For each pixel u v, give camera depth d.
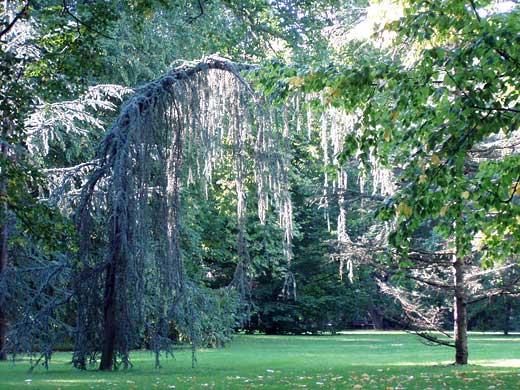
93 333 15.81
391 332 44.38
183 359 19.97
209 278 31.98
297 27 26.50
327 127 17.34
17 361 19.00
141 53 22.92
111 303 15.65
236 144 16.45
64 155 22.50
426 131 8.67
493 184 8.79
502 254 10.00
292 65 10.09
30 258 20.16
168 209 15.83
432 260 18.34
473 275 17.88
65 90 12.99
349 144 9.32
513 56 7.93
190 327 16.20
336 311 40.72
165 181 15.85
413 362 19.19
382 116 8.95
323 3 26.44
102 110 22.78
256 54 26.62
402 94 8.45
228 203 27.53
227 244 31.02
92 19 12.39
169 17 22.92
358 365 17.84
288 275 18.72
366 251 18.66
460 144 8.23
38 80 13.54
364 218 19.47
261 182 16.48
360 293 40.19
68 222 12.35
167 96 16.05
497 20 8.28
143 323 15.70
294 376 14.35
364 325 53.56
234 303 17.50
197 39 23.81
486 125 8.09
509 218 9.14
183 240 24.34
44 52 13.44
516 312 41.38
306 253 38.16
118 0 13.89
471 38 8.59
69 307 17.41
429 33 8.78
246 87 16.06
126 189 15.18
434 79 9.48
